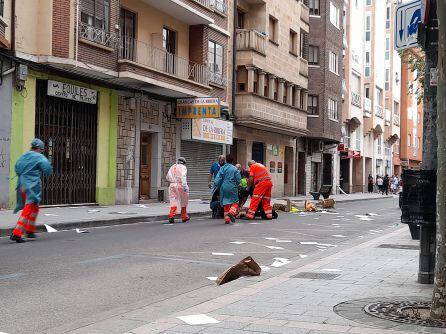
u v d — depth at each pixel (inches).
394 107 2522.1
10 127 665.0
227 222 621.3
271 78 1257.4
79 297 257.1
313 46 1523.1
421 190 264.5
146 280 299.4
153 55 895.1
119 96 847.7
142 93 895.7
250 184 698.2
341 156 1856.5
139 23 888.9
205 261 365.4
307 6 1485.0
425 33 251.3
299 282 276.7
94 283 288.0
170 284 291.6
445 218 197.3
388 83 2399.1
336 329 187.5
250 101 1140.5
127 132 866.8
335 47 1601.9
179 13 959.0
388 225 681.6
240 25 1223.5
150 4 908.0
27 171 436.8
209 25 1040.2
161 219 676.1
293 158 1477.6
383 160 2401.6
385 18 2362.2
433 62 265.7
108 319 209.6
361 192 2092.8
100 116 810.2
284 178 1469.0
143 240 460.8
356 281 279.0
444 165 196.7
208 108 960.9
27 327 206.5
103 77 786.8
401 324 194.7
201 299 243.8
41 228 509.4
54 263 339.9
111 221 594.2
